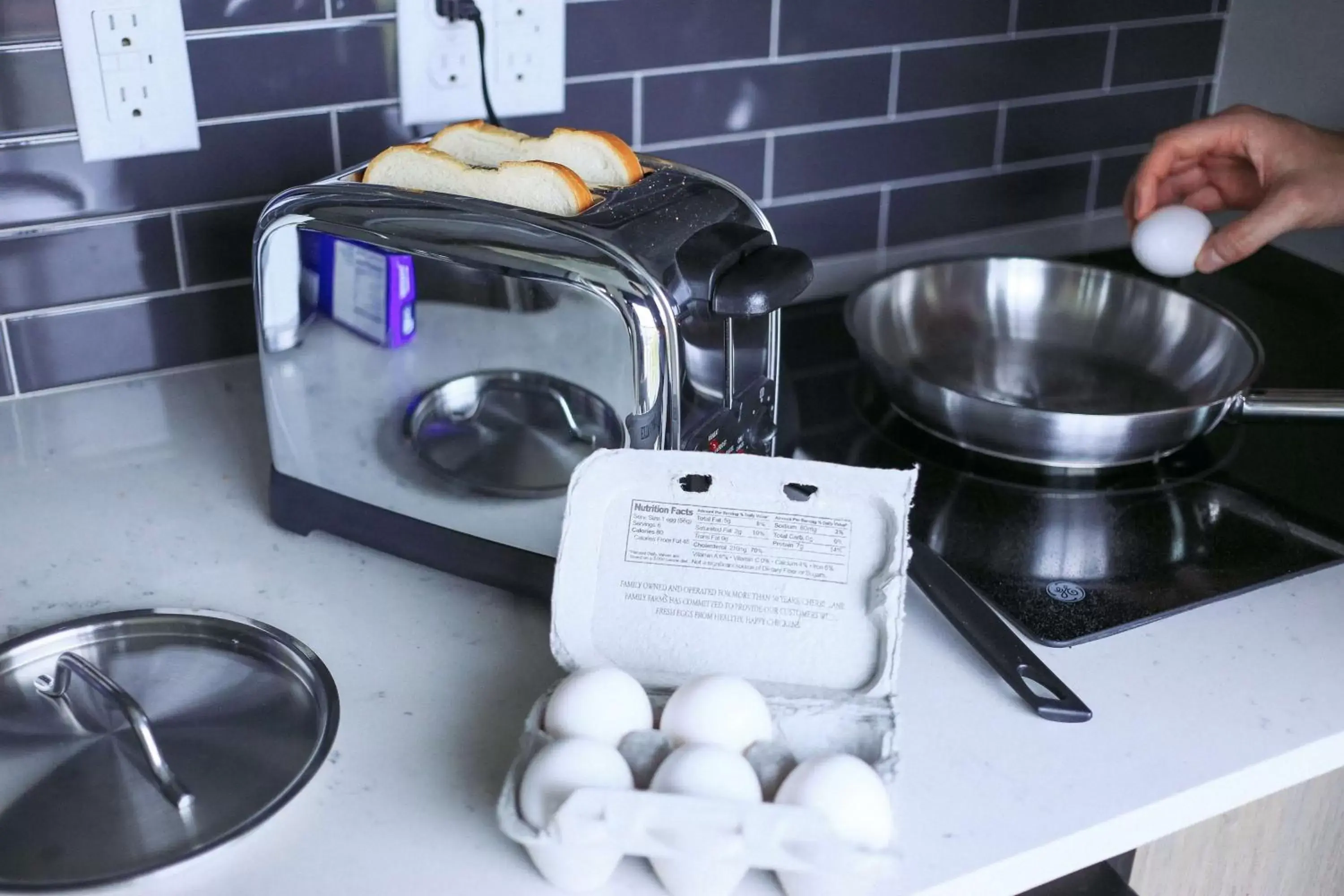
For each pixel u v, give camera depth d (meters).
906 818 0.62
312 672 0.71
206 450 0.96
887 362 0.94
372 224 0.71
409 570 0.82
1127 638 0.76
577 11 1.06
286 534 0.86
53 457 0.94
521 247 0.68
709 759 0.55
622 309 0.67
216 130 0.98
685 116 1.15
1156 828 0.64
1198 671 0.73
